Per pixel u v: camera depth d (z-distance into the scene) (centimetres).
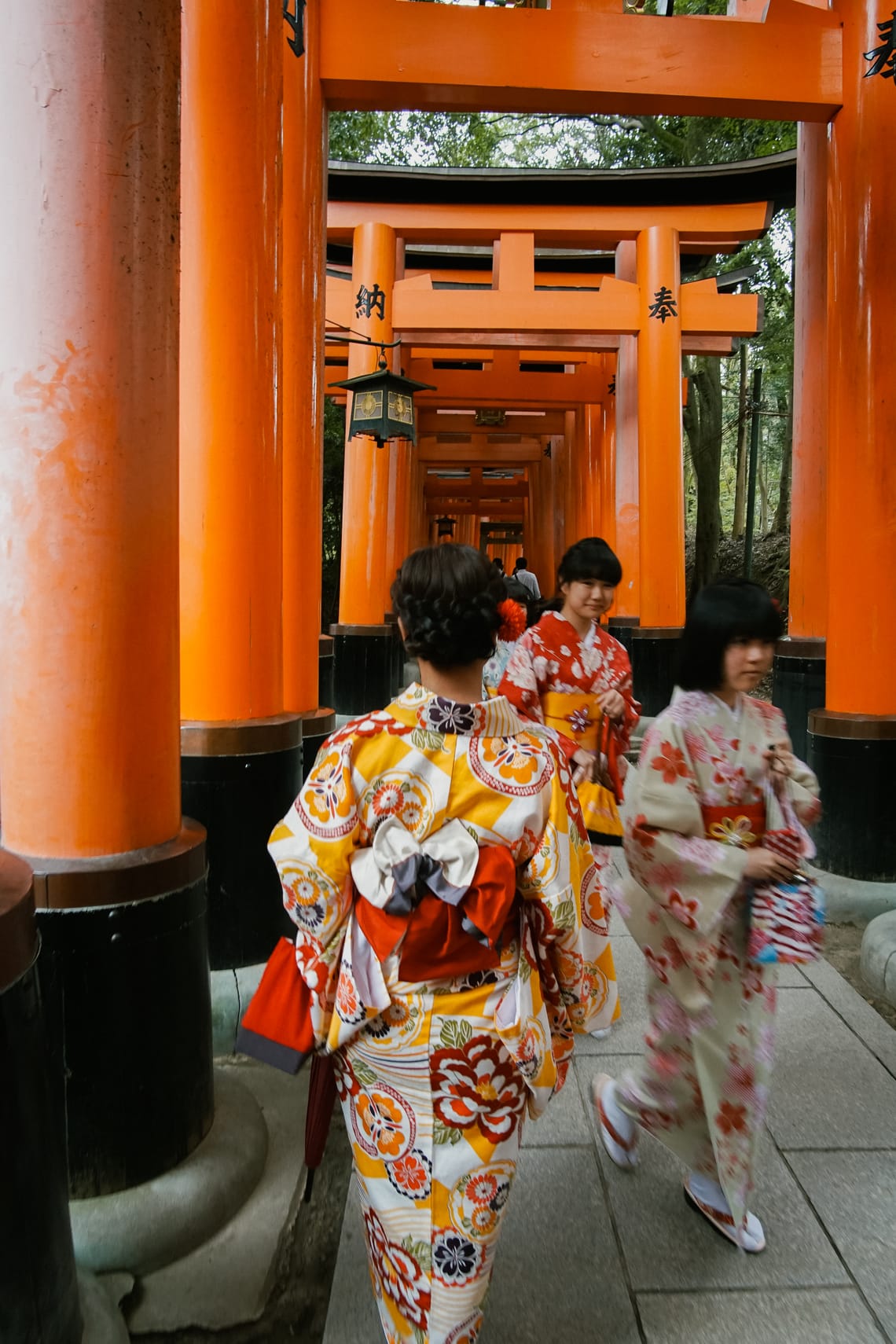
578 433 1562
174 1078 242
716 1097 221
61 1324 175
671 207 1017
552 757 173
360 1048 170
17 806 228
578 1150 276
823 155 714
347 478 1020
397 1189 169
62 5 206
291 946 175
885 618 488
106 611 222
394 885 158
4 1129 153
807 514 771
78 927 222
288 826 166
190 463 354
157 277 225
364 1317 212
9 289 212
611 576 374
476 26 554
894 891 471
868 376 487
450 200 1014
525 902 172
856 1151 273
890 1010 367
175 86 229
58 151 209
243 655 365
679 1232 239
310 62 528
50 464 215
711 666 221
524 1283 221
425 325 1037
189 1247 233
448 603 162
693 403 1919
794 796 225
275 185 363
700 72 547
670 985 228
